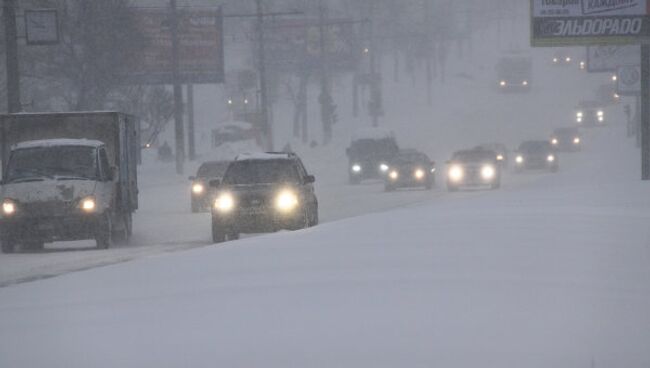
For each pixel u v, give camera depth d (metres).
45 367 19.44
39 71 164.75
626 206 54.47
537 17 88.00
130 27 166.00
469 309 23.59
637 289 26.47
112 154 71.00
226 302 25.84
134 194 76.81
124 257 55.75
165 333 22.11
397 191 133.62
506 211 53.12
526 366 18.17
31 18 99.00
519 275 28.98
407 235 41.31
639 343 19.97
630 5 87.69
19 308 27.33
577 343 19.97
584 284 27.28
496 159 128.25
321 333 21.23
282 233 48.12
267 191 62.31
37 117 72.69
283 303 25.19
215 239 63.31
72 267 50.47
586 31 88.06
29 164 64.56
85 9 157.12
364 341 20.31
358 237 41.59
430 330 21.25
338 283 28.19
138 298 27.66
